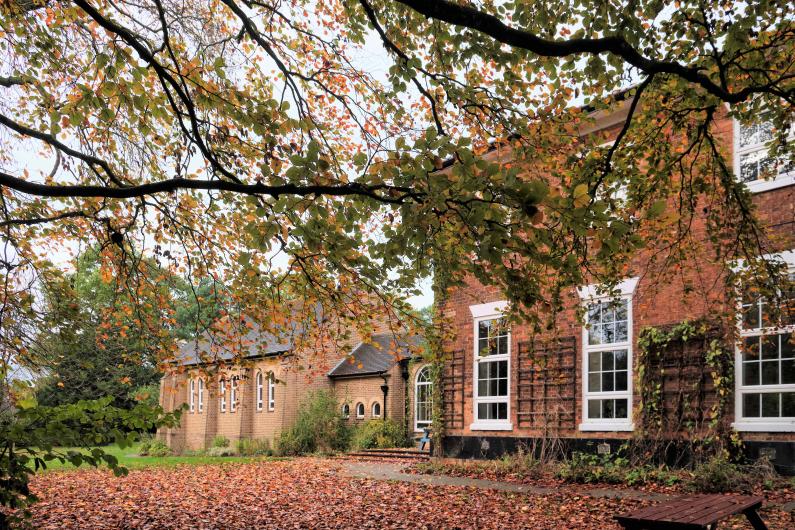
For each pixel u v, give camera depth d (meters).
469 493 12.14
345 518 10.13
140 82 6.54
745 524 8.30
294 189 5.01
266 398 31.52
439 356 8.58
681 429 12.63
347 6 6.98
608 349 14.17
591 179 7.66
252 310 8.82
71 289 9.45
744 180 12.37
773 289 8.68
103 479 16.58
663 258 13.27
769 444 11.41
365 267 5.71
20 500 3.66
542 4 6.58
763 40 7.02
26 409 3.69
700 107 7.43
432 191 4.25
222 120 8.68
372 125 8.33
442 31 6.75
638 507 9.84
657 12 6.70
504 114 7.28
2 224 7.67
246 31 7.60
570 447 14.52
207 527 9.69
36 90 8.41
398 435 25.48
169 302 9.81
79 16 7.83
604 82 7.07
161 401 36.28
